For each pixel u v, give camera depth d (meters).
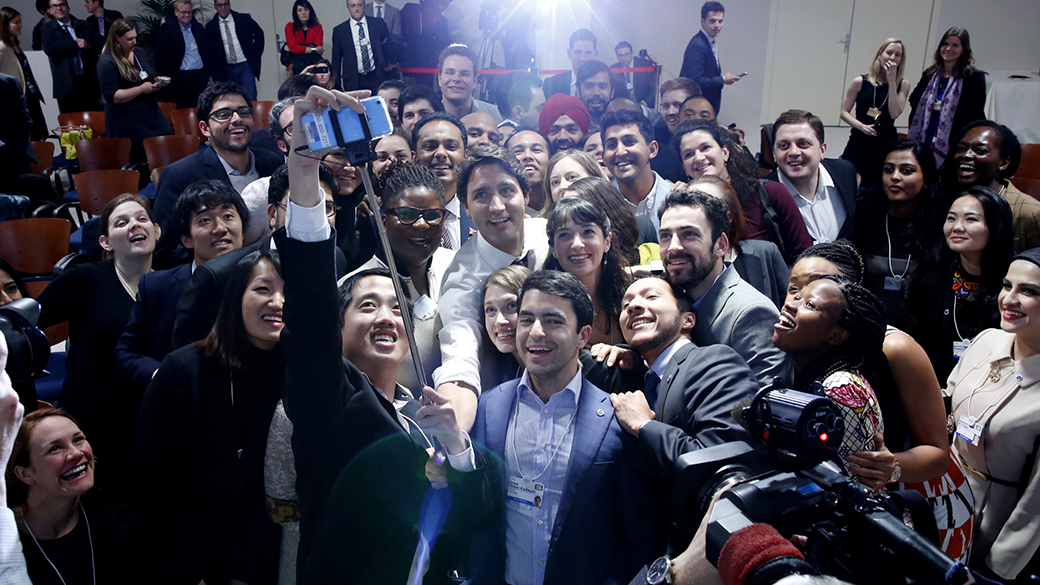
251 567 1.71
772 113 9.73
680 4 9.52
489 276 2.06
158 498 1.71
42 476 1.85
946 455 1.79
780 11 9.35
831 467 1.01
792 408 1.02
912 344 1.82
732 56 9.67
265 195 2.77
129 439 2.55
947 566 0.77
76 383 2.56
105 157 5.62
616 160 3.25
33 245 3.98
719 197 2.29
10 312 1.19
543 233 2.55
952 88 5.27
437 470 1.57
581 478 1.59
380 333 1.74
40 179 4.93
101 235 2.71
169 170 3.28
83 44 7.43
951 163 3.30
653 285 1.93
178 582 1.70
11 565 0.90
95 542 1.97
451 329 2.07
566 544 1.56
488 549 1.64
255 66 8.03
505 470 1.68
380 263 2.40
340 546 1.50
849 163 3.60
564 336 1.65
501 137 3.78
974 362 2.28
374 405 1.55
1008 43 8.57
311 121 1.20
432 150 3.00
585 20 9.66
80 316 2.61
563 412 1.69
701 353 1.74
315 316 1.35
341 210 2.55
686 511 1.16
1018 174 5.30
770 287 2.51
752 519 0.89
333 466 1.50
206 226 2.50
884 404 1.76
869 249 3.40
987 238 2.68
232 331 1.74
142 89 5.93
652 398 1.83
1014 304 2.04
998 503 2.10
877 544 0.88
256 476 1.72
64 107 7.54
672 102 4.74
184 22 7.49
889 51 5.34
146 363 2.34
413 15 8.04
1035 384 2.04
